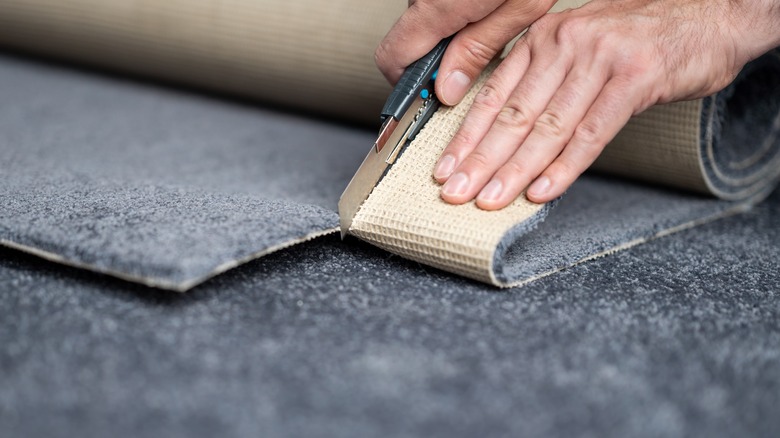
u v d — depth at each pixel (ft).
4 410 1.58
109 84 4.81
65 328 1.90
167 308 2.01
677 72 2.53
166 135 3.77
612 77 2.46
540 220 2.35
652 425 1.60
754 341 2.02
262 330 1.92
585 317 2.11
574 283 2.37
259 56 4.00
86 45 4.65
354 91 3.79
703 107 3.05
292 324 1.96
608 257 2.66
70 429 1.53
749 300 2.31
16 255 2.31
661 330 2.06
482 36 2.56
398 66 2.65
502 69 2.56
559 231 2.75
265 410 1.60
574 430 1.57
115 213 2.29
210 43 4.12
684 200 3.35
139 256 1.96
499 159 2.39
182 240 2.06
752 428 1.62
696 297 2.31
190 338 1.87
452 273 2.36
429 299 2.17
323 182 3.11
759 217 3.34
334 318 2.01
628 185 3.57
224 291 2.14
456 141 2.48
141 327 1.91
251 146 3.67
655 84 2.49
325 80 3.86
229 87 4.40
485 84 2.56
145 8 4.23
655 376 1.80
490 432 1.56
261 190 2.87
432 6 2.48
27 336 1.85
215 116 4.25
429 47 2.59
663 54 2.50
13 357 1.76
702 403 1.70
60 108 4.15
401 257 2.47
